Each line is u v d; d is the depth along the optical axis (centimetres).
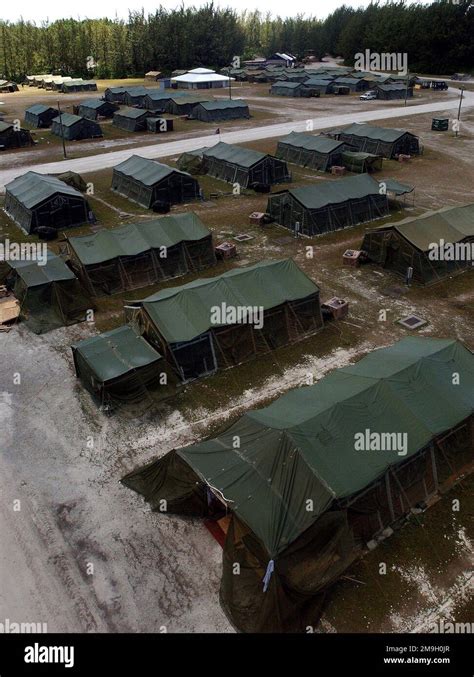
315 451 1800
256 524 1620
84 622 1577
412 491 1934
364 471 1789
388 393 2066
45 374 2731
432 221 3872
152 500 1962
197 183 5400
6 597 1644
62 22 17362
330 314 3209
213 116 9631
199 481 1861
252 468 1794
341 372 2334
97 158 7112
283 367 2789
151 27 17112
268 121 9562
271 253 4197
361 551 1792
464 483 2072
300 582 1569
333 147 6462
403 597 1648
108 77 17312
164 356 2623
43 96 13312
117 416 2423
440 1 15850
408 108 10588
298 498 1688
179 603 1625
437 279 3697
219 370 2758
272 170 5941
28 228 4516
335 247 4297
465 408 2094
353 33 18075
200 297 2830
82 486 2048
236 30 18900
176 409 2480
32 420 2402
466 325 3159
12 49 16612
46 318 3180
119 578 1702
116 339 2678
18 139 7756
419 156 7112
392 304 3412
